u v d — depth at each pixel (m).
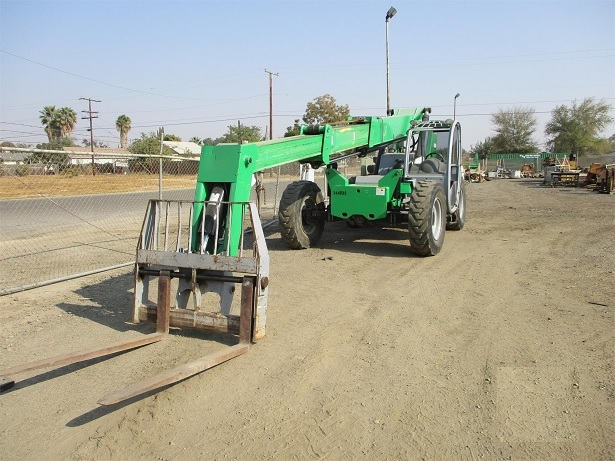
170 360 4.99
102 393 4.41
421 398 4.21
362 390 4.36
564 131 71.31
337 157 10.27
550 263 8.64
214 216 5.69
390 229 12.77
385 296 6.98
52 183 17.53
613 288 6.94
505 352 5.03
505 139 77.94
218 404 4.20
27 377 4.73
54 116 68.31
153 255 5.55
